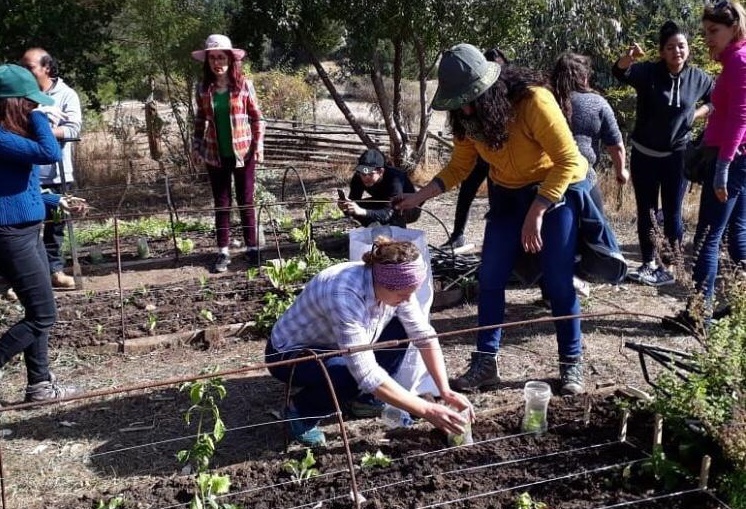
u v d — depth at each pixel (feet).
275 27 34.65
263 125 22.63
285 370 11.78
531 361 15.56
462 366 15.49
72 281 21.49
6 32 35.32
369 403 13.17
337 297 10.78
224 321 18.24
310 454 11.43
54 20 35.65
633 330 17.01
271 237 26.48
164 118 55.67
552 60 37.86
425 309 13.84
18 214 12.89
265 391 14.66
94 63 39.52
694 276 15.97
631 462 11.08
